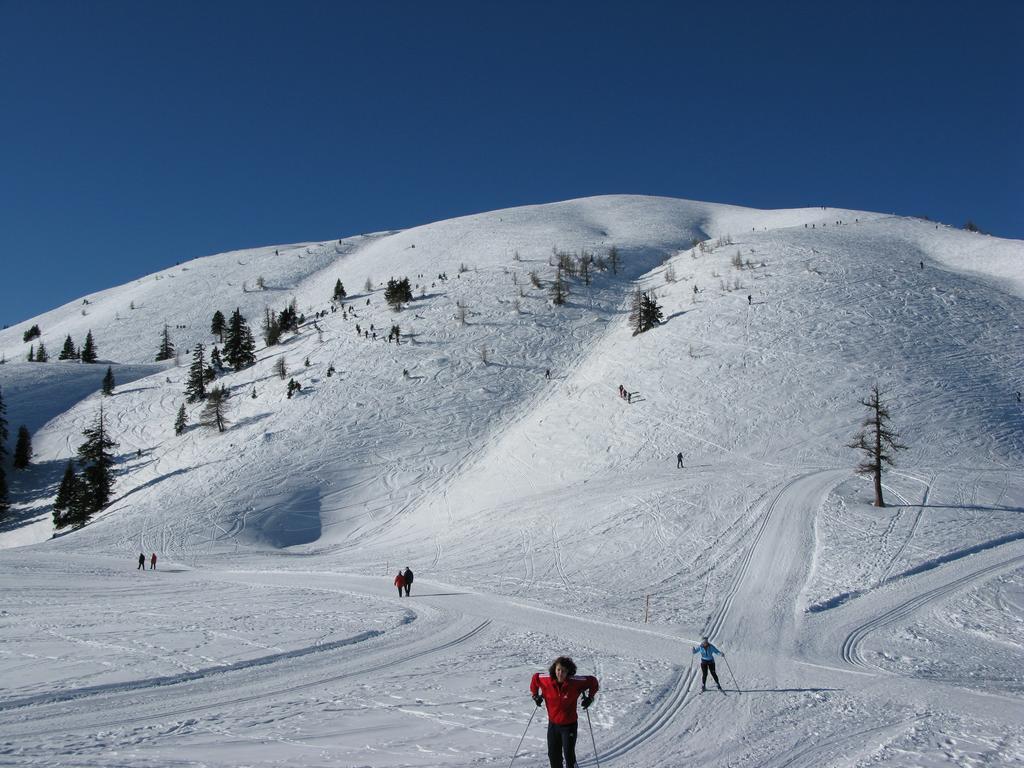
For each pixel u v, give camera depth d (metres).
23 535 66.44
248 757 9.95
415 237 188.50
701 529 37.62
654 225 185.12
